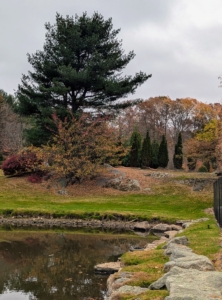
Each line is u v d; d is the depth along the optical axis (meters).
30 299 7.79
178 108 61.97
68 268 10.37
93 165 27.39
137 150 34.66
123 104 30.64
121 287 6.29
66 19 30.23
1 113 44.19
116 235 16.50
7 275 9.61
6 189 26.14
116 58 29.92
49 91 27.72
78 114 28.77
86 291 8.24
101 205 22.55
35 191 26.41
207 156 30.55
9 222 19.31
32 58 30.12
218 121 28.42
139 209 21.33
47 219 19.52
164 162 36.03
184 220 18.19
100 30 30.09
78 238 15.55
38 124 30.81
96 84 29.20
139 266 7.86
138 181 28.00
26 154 29.28
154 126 63.25
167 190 26.45
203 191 26.11
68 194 26.38
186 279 5.35
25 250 12.90
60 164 27.77
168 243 9.83
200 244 9.43
